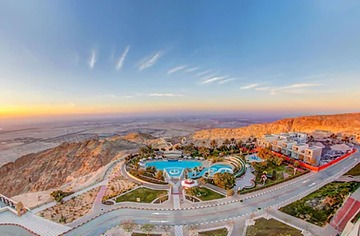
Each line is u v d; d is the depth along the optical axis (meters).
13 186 103.06
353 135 101.62
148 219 40.38
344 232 33.22
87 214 42.78
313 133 119.88
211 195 49.53
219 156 80.69
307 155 69.88
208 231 36.12
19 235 37.28
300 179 58.19
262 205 44.62
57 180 104.56
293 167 67.19
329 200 44.03
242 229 36.41
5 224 40.75
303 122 152.25
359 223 32.22
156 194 50.91
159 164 75.44
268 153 76.38
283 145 79.81
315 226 36.59
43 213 44.62
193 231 36.06
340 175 60.38
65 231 37.56
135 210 43.81
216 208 43.91
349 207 40.69
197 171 65.69
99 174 69.88
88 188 56.81
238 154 81.12
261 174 61.38
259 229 36.09
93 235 36.03
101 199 49.47
